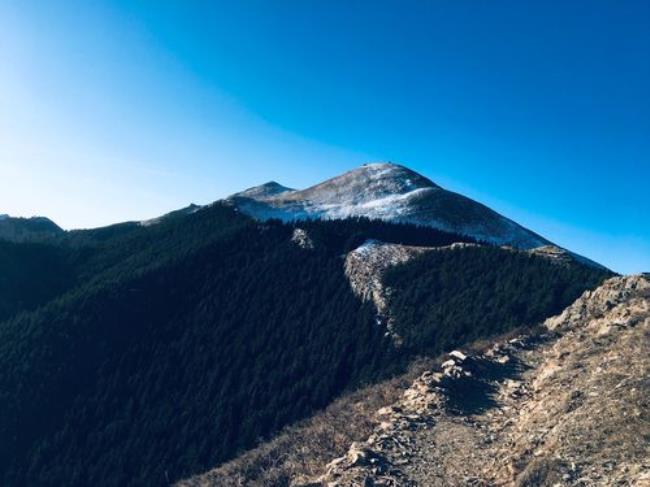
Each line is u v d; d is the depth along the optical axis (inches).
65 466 2076.8
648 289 1051.3
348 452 764.0
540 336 1117.7
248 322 2731.3
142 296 3031.5
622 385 701.9
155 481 1915.6
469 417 836.0
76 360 2581.2
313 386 2114.9
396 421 840.3
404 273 2593.5
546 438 669.9
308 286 2906.0
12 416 2263.8
